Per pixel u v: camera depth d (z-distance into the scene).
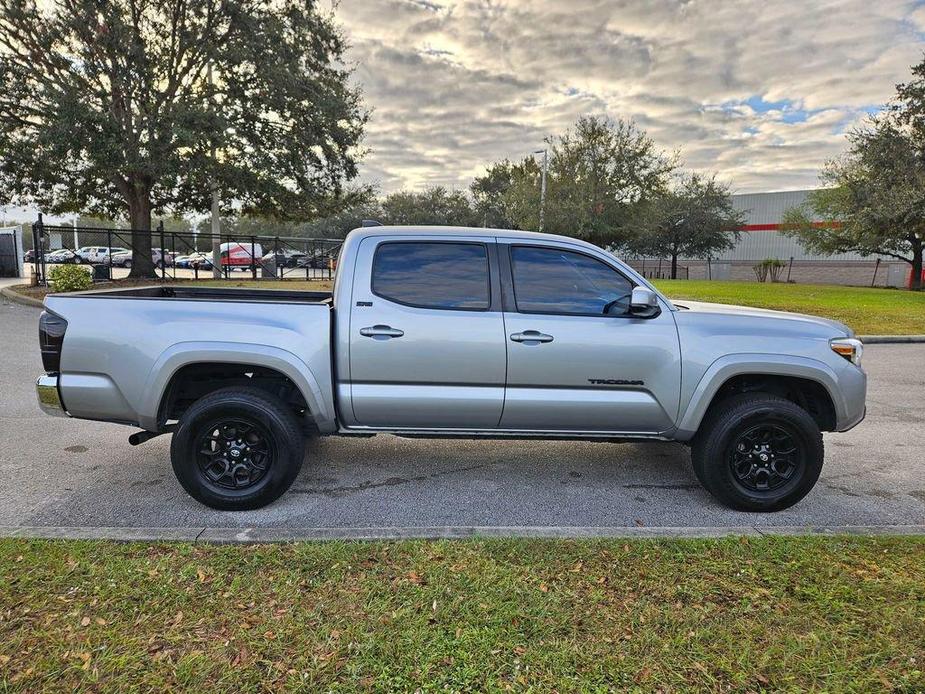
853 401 3.97
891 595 2.76
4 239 26.14
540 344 3.82
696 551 3.16
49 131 15.47
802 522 3.83
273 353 3.71
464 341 3.80
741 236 46.59
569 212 30.03
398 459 4.92
